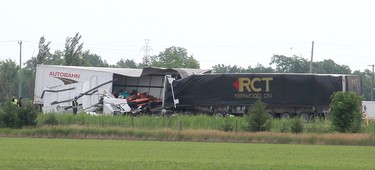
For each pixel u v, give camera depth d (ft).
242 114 387.14
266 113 308.40
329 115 324.80
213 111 392.06
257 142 284.41
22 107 323.57
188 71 412.16
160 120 329.52
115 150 238.68
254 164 197.36
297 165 196.54
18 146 251.80
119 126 319.88
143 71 421.18
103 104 408.46
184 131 297.94
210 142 282.97
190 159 209.36
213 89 391.24
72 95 418.72
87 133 304.09
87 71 419.95
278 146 264.72
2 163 190.90
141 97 419.54
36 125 321.11
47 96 422.41
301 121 306.35
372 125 322.55
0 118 320.91
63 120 332.80
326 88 373.81
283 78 379.14
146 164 192.13
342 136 279.90
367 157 222.89
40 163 191.31
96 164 190.29
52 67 427.33
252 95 384.06
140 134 297.74
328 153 236.43
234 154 228.63
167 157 214.90
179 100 397.80
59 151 231.71
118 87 443.32
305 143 279.69
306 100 375.86
